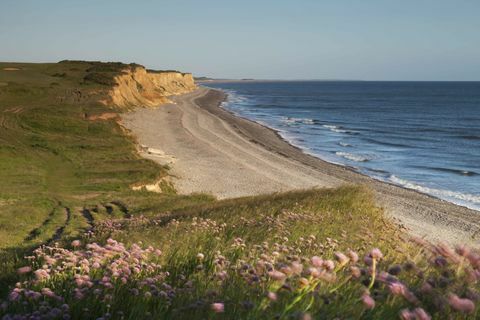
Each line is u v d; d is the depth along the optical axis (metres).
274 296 3.35
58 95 81.31
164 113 106.81
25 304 5.15
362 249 7.95
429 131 102.19
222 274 5.09
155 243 10.45
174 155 60.00
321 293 3.57
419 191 48.28
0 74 105.94
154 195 36.84
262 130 94.94
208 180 48.62
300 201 20.33
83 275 5.58
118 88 105.56
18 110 62.91
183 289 5.18
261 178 50.78
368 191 23.52
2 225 22.59
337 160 65.25
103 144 53.16
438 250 3.34
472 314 2.96
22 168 41.03
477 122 122.88
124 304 4.99
